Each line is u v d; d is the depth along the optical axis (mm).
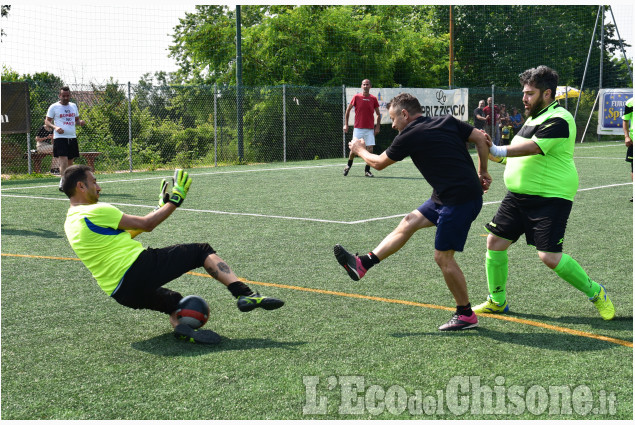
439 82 31203
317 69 26828
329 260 6047
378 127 14672
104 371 3354
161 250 3844
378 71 27500
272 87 20609
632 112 8625
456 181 3859
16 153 16547
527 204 4152
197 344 3764
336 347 3674
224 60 26906
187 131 19594
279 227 7879
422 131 3908
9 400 3008
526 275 5402
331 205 9859
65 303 4676
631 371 3279
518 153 4000
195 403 2943
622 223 7918
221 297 4809
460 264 5871
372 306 4531
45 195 11633
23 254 6410
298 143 22438
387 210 9289
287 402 2939
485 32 36031
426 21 36219
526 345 3688
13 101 15906
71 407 2924
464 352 3576
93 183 3900
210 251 3914
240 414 2824
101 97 18297
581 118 30734
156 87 18844
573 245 6578
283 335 3906
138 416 2820
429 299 4707
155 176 15695
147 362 3473
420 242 6848
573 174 4145
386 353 3570
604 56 39594
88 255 3775
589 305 4527
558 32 37000
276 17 26109
